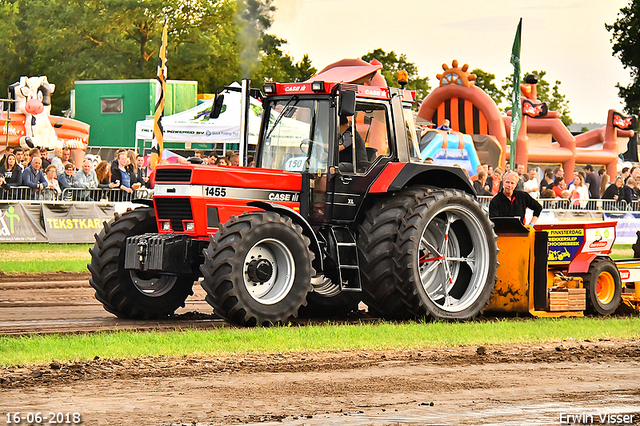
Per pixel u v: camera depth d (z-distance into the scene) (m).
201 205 18.75
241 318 17.59
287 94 20.19
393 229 19.27
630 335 17.56
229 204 19.00
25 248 33.88
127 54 103.81
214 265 17.53
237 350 14.81
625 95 98.00
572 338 17.09
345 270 19.23
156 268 18.67
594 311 21.42
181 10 103.94
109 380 12.55
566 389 12.62
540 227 20.86
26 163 37.72
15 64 112.31
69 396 11.59
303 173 19.72
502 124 58.69
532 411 11.37
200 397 11.64
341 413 10.97
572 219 42.94
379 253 19.17
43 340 15.42
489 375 13.48
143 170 39.34
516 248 20.89
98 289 19.80
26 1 110.69
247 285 17.98
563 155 65.81
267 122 20.41
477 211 20.14
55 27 103.81
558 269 21.41
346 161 19.62
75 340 15.44
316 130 19.69
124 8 100.94
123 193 37.62
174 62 102.81
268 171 19.41
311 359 14.33
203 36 102.00
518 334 17.34
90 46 104.75
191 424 10.32
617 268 22.14
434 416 10.96
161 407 11.09
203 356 14.30
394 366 13.98
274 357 14.38
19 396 11.55
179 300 20.45
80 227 36.34
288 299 18.09
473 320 19.97
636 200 46.28
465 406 11.52
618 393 12.45
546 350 15.70
